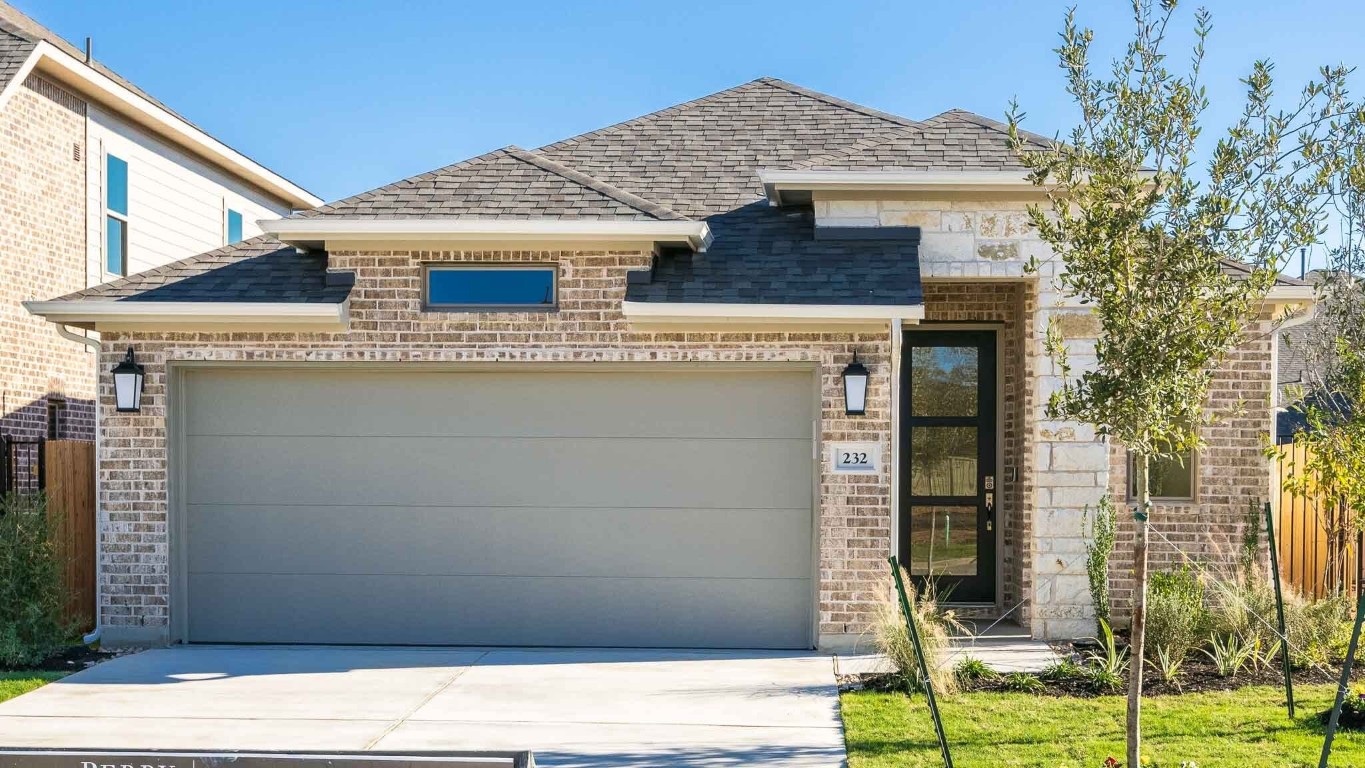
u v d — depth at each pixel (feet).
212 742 24.48
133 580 35.35
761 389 35.17
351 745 24.29
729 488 35.17
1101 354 20.33
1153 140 20.48
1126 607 38.75
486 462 35.53
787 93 48.91
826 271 34.91
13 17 56.85
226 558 35.78
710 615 35.14
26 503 34.71
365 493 35.65
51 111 49.57
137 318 34.63
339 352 35.14
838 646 34.42
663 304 33.22
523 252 34.96
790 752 23.81
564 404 35.50
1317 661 30.68
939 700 27.99
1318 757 22.76
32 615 33.01
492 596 35.45
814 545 34.71
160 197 58.90
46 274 49.01
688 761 23.21
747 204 40.04
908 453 41.75
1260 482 39.52
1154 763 22.16
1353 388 31.12
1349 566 36.63
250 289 35.60
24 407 47.39
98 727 25.77
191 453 35.88
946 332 41.70
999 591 41.11
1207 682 29.43
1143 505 20.71
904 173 35.40
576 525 35.37
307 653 34.24
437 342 34.99
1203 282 19.89
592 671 31.83
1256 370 39.65
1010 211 36.11
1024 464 37.52
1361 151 22.72
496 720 26.43
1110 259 20.18
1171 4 20.58
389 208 35.27
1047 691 28.89
